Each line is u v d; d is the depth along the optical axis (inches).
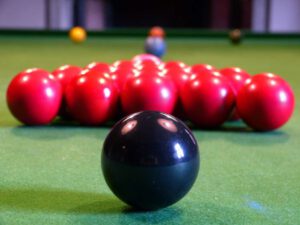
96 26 97.9
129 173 9.1
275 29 84.8
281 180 12.1
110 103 16.8
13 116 17.2
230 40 63.7
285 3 83.9
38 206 10.2
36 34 66.1
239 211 10.1
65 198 10.6
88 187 11.3
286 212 10.2
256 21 85.1
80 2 86.4
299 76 32.8
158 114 9.6
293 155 14.2
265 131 17.0
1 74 31.7
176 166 9.1
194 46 59.3
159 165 9.0
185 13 97.0
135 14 98.7
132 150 9.1
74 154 13.9
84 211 10.0
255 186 11.6
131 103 16.4
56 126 17.2
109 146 9.3
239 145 15.2
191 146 9.4
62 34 66.2
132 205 9.6
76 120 17.3
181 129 9.4
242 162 13.5
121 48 54.9
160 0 97.3
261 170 12.8
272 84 16.4
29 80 16.7
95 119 16.9
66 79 18.4
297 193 11.2
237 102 16.9
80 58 43.6
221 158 13.8
